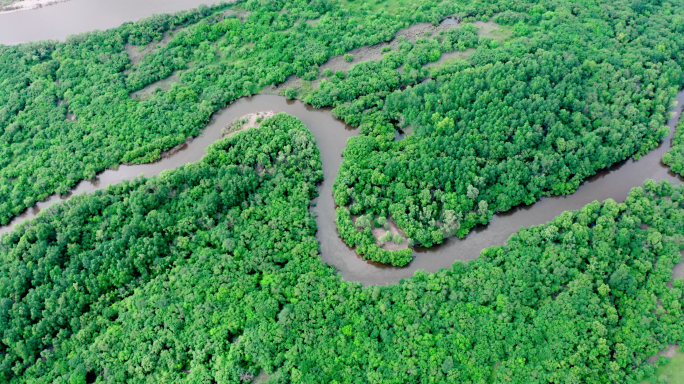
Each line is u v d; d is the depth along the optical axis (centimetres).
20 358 12106
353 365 11512
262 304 12412
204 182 14962
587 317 11781
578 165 15012
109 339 12112
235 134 16250
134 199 14438
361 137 16100
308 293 12700
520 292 12331
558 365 11181
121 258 13425
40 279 13150
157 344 11956
